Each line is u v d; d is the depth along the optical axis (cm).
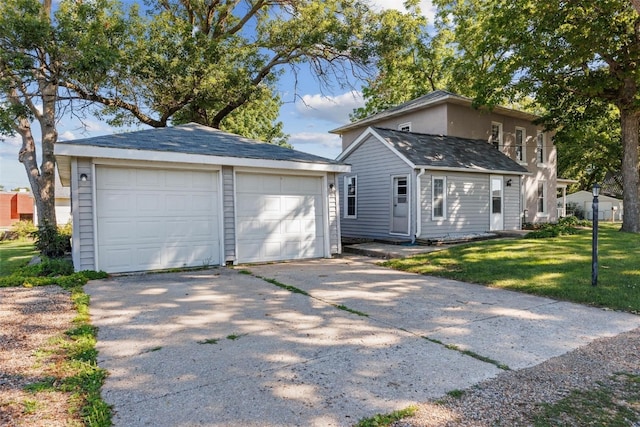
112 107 1650
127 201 798
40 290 628
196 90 1634
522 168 1577
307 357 366
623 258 809
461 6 2162
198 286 675
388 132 1429
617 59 1260
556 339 417
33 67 1127
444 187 1352
